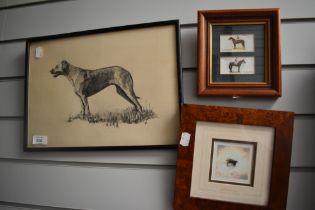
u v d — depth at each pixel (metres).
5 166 0.82
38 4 0.84
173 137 0.67
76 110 0.75
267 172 0.59
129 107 0.70
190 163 0.62
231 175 0.61
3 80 0.85
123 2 0.76
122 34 0.72
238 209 0.59
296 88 0.64
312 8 0.66
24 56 0.84
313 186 0.62
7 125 0.83
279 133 0.58
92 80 0.74
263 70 0.63
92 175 0.74
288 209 0.62
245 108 0.61
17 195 0.80
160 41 0.69
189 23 0.71
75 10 0.80
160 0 0.73
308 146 0.63
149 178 0.69
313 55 0.65
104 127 0.72
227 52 0.64
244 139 0.61
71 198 0.75
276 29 0.61
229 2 0.69
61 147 0.74
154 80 0.69
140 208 0.69
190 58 0.69
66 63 0.76
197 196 0.62
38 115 0.77
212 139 0.62
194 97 0.68
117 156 0.72
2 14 0.87
